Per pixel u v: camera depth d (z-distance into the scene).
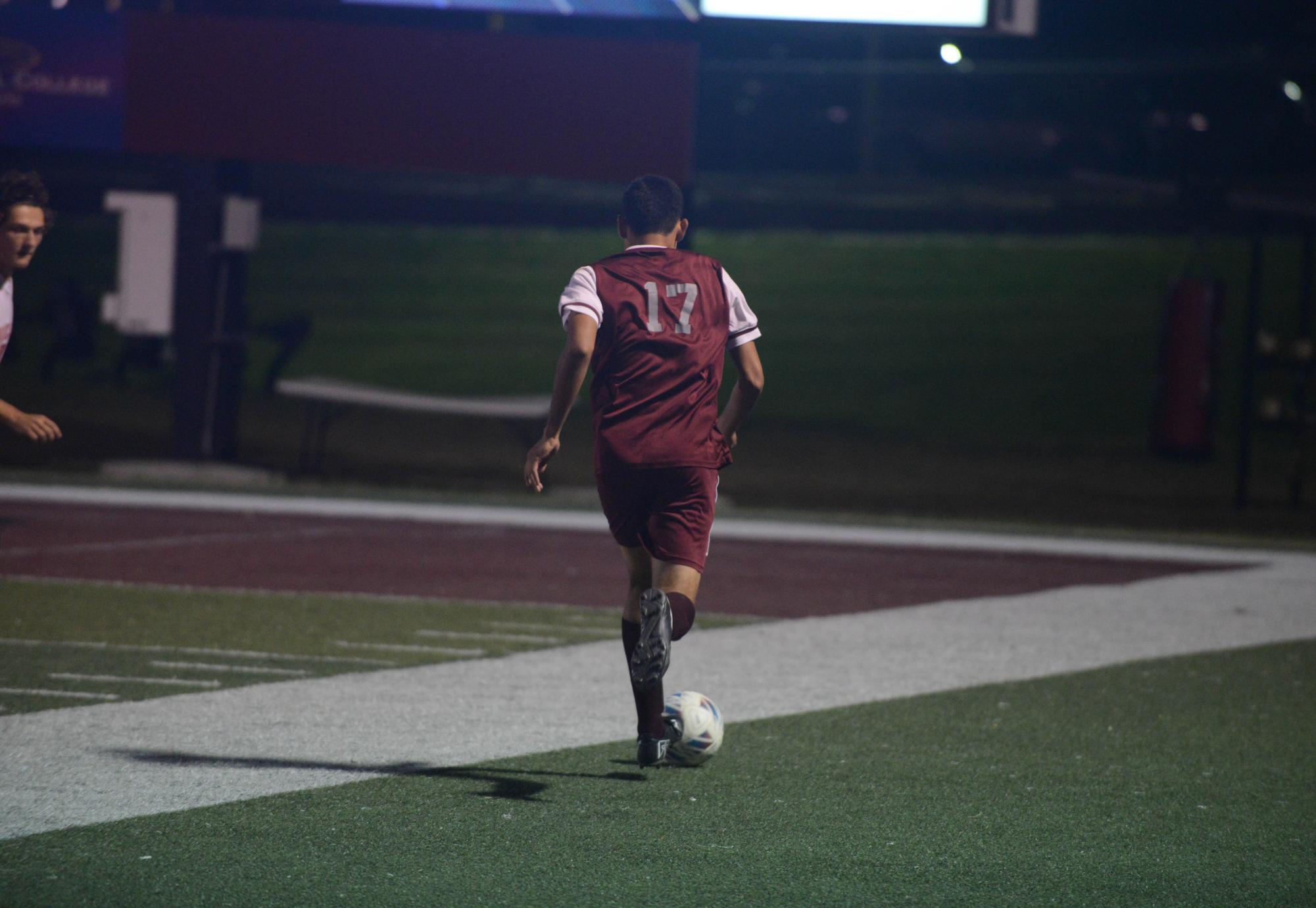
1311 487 88.62
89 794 20.59
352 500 62.09
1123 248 167.88
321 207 181.75
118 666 29.53
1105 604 42.44
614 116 63.12
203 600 37.62
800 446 98.88
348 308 147.38
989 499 77.44
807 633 36.44
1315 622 40.28
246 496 61.28
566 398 21.00
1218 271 154.38
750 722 26.56
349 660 31.09
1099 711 28.42
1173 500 80.31
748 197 194.62
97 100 63.38
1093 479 88.56
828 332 141.38
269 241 168.12
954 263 165.00
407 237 171.88
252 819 19.64
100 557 44.19
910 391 123.12
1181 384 98.31
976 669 32.44
